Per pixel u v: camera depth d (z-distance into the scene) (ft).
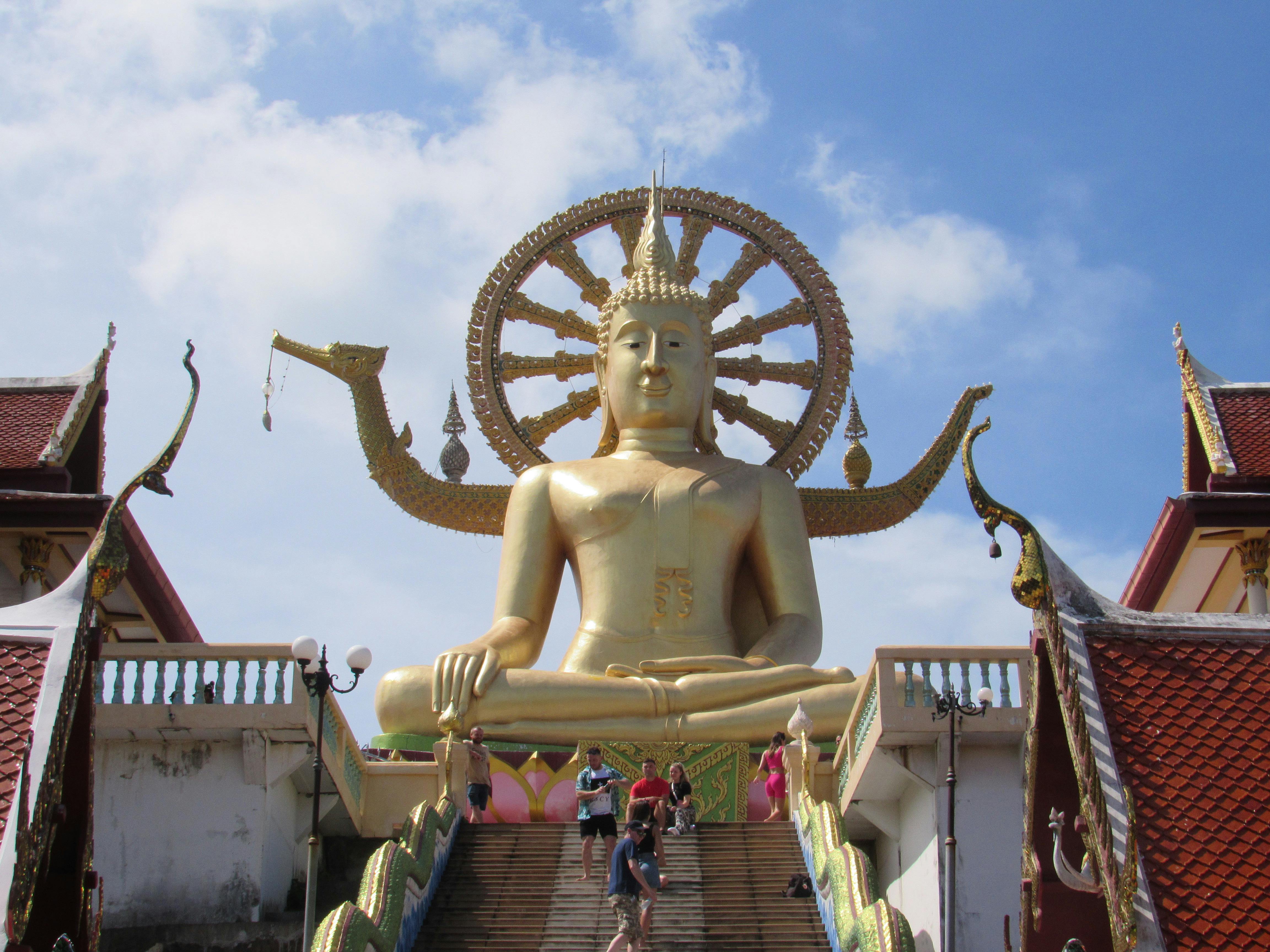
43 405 86.28
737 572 96.73
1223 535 81.92
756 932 61.00
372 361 98.89
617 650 91.20
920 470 102.47
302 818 76.07
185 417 53.36
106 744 71.97
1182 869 45.78
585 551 94.48
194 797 71.31
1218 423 86.07
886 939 51.29
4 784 46.91
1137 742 48.55
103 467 88.12
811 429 102.42
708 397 100.37
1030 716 50.96
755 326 104.22
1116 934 45.47
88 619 50.06
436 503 100.37
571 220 105.19
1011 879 69.56
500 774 81.56
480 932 61.46
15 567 82.58
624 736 83.15
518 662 90.89
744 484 96.37
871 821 76.74
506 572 94.94
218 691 72.02
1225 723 49.08
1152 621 51.70
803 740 75.05
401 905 58.29
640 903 57.88
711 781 81.82
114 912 69.72
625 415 99.04
